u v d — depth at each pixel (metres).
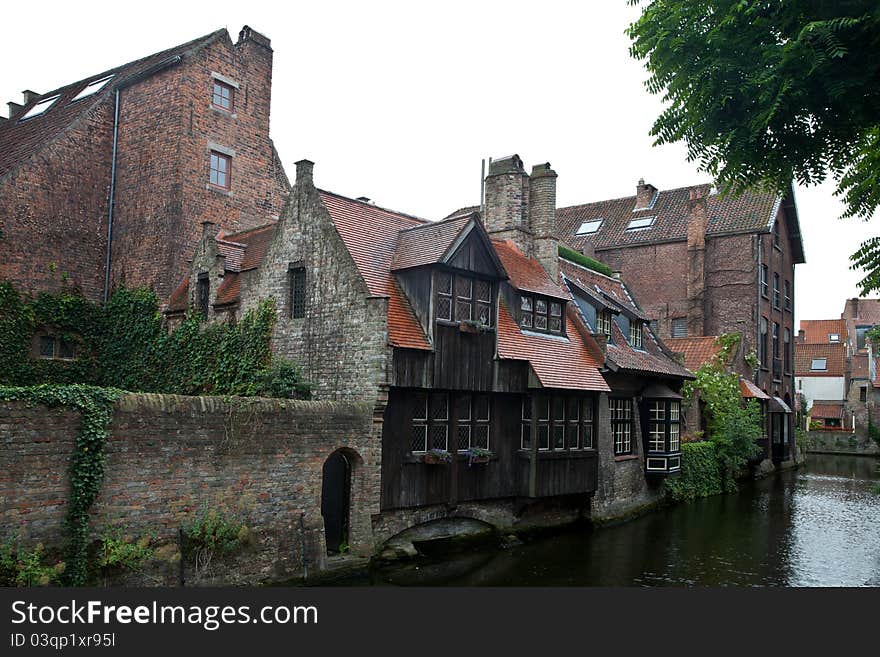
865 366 51.31
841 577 15.09
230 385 17.38
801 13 9.66
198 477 11.28
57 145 23.39
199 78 24.22
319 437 13.05
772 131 10.59
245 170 25.75
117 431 10.36
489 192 21.38
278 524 12.33
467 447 16.06
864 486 30.31
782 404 37.34
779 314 39.84
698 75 10.45
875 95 9.54
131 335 22.75
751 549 17.66
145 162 24.19
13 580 9.12
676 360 26.88
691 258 36.81
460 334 15.52
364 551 13.70
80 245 23.91
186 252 23.39
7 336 21.50
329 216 15.49
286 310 16.25
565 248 25.77
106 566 10.05
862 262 12.16
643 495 22.58
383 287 15.03
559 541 17.95
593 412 19.41
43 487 9.59
